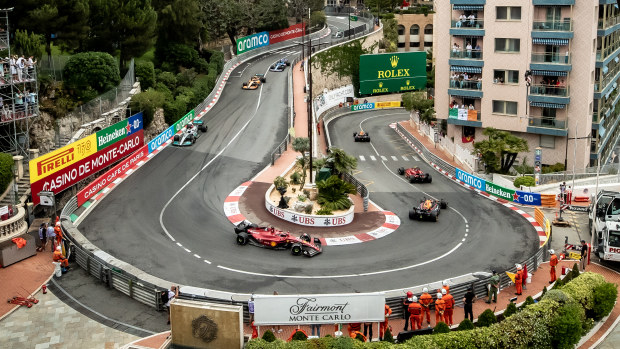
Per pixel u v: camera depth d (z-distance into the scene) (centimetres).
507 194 6162
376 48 12662
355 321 3394
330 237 5072
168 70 9006
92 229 5059
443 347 3128
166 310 3875
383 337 3475
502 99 7550
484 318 3428
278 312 3369
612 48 8019
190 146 7200
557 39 7119
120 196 5756
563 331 3409
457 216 5684
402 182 6719
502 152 7025
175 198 5750
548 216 5766
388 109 11181
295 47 12544
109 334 3638
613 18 7762
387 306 3512
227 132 7738
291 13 13425
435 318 3806
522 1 7238
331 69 11231
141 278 4166
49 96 6384
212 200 5731
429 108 9025
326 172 5928
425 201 5591
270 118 8331
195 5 9312
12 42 6475
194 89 8538
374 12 14850
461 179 6731
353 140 8762
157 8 9131
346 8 16188
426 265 4606
